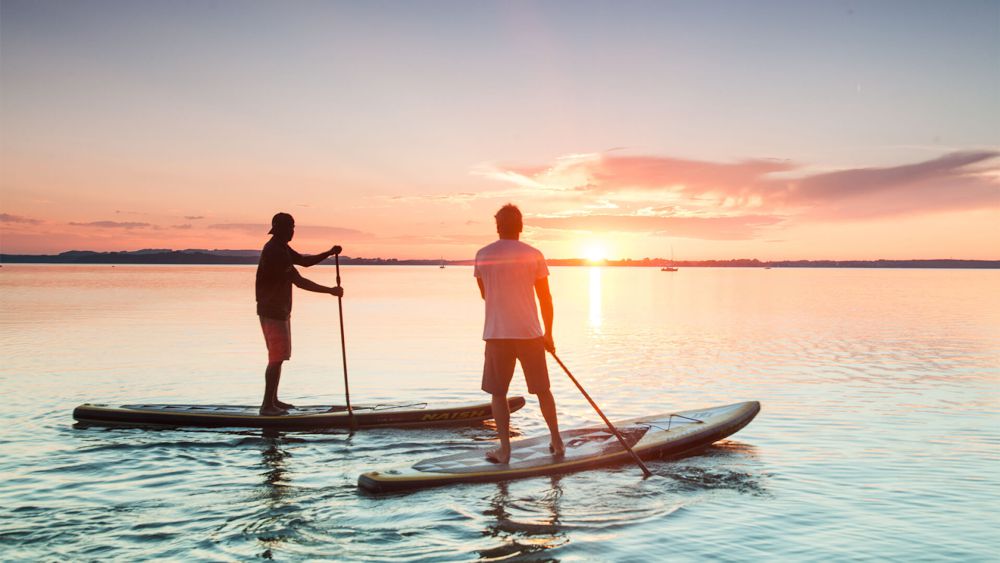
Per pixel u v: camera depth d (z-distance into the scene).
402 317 25.17
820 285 73.00
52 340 16.56
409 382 10.90
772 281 94.62
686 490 5.27
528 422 7.96
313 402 9.28
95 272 138.38
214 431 7.41
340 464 6.09
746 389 10.18
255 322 22.06
